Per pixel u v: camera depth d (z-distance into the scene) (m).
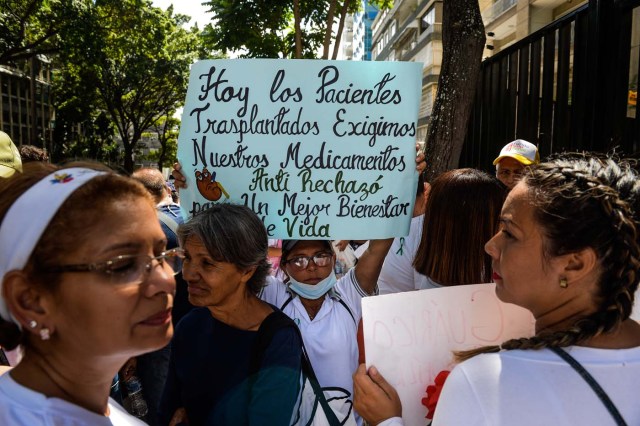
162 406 1.75
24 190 0.87
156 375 2.95
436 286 2.00
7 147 2.15
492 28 20.09
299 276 1.90
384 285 2.41
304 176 1.94
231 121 1.94
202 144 1.96
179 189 2.01
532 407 0.90
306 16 8.80
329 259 1.93
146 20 19.86
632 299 0.97
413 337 1.44
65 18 17.11
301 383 1.64
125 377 2.80
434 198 1.97
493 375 0.95
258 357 1.56
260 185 1.95
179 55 26.50
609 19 3.30
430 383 1.42
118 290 0.86
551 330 1.03
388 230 1.96
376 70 1.92
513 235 1.05
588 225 0.94
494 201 1.90
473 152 6.23
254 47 8.59
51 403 0.85
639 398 0.90
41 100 33.16
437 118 4.58
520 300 1.07
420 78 1.93
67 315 0.85
